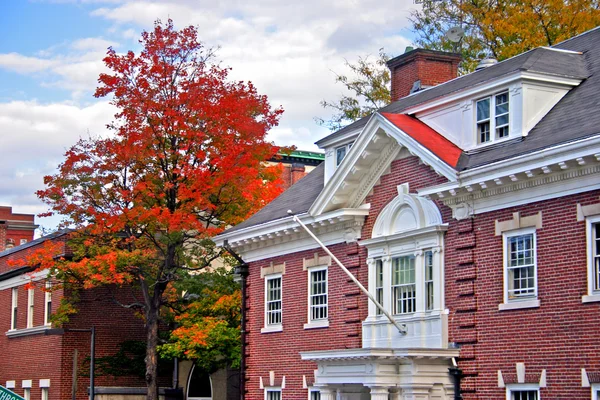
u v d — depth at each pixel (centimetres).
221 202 4122
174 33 4062
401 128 2822
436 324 2708
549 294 2366
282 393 3428
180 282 4188
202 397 4722
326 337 3219
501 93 2680
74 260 4206
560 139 2342
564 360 2308
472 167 2544
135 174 4078
